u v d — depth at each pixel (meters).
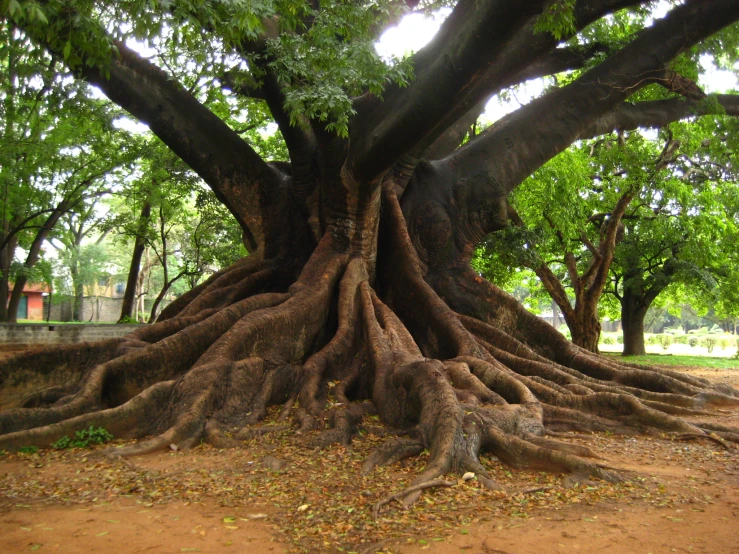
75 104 12.01
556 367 11.97
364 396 10.49
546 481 6.42
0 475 6.66
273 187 14.77
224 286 13.92
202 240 32.03
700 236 26.92
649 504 5.68
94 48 7.80
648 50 14.05
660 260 31.56
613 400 9.48
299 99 8.72
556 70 16.56
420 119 9.42
